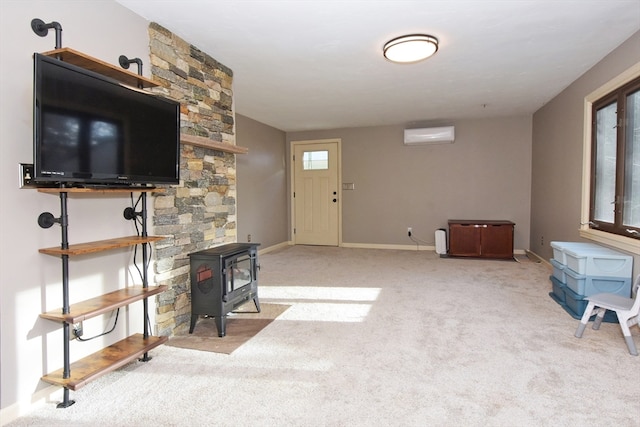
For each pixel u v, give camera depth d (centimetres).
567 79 379
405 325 276
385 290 374
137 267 229
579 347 234
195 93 282
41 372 177
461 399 178
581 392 182
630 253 275
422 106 494
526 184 569
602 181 336
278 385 193
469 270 462
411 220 625
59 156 159
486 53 304
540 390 185
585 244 329
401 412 168
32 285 173
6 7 160
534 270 459
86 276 200
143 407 174
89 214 201
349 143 649
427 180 612
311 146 670
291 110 509
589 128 350
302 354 229
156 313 248
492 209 586
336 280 417
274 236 639
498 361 217
